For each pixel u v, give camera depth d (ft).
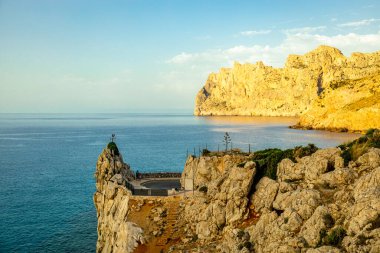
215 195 185.98
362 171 151.84
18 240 253.24
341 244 114.83
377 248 105.50
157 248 180.34
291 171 176.96
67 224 285.02
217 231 174.50
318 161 165.37
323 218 127.13
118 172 258.98
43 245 246.06
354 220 116.88
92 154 645.92
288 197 151.64
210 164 234.79
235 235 152.15
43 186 399.65
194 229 185.78
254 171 180.34
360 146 168.35
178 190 237.04
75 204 334.65
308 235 125.29
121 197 225.56
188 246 171.73
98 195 253.65
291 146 635.25
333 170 163.22
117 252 194.59
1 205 328.49
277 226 137.28
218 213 175.83
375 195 118.93
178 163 525.75
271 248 129.08
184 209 204.85
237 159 229.86
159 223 196.95
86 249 241.35
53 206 328.08
